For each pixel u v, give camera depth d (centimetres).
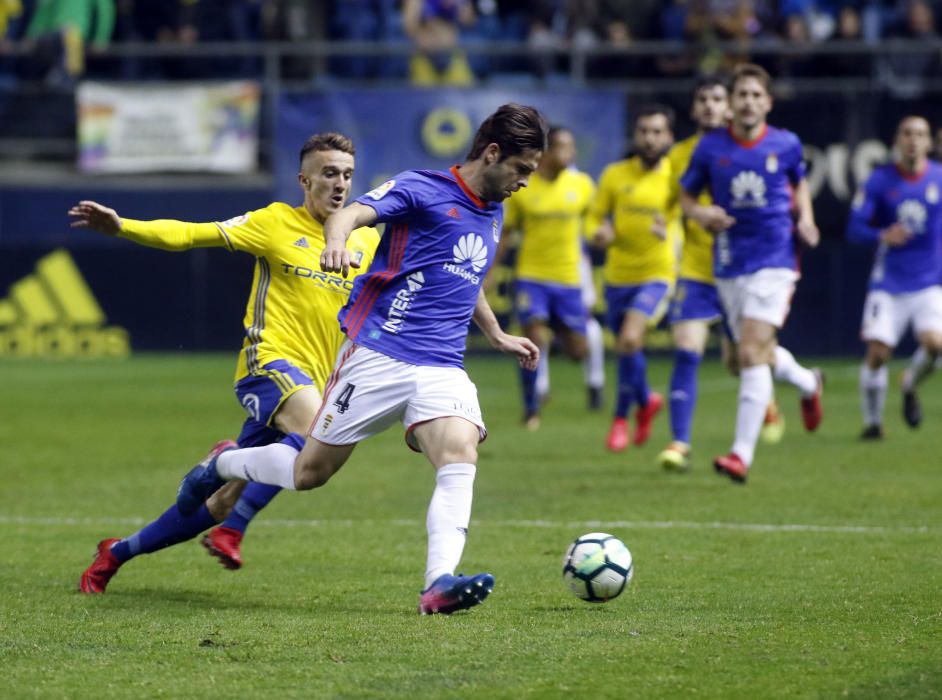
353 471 3553
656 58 7381
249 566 2272
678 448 3441
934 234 4125
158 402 5325
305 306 2173
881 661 1552
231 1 7744
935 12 7250
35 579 2153
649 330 7119
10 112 7781
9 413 4959
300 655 1598
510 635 1703
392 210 1767
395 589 2061
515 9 7956
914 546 2402
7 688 1457
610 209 4078
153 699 1412
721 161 3123
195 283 7281
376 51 7281
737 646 1633
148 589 2067
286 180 7119
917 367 4216
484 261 1842
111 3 7725
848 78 7112
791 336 6962
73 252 7288
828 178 6888
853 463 3606
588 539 1902
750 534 2536
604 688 1441
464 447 1819
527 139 1788
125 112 7388
